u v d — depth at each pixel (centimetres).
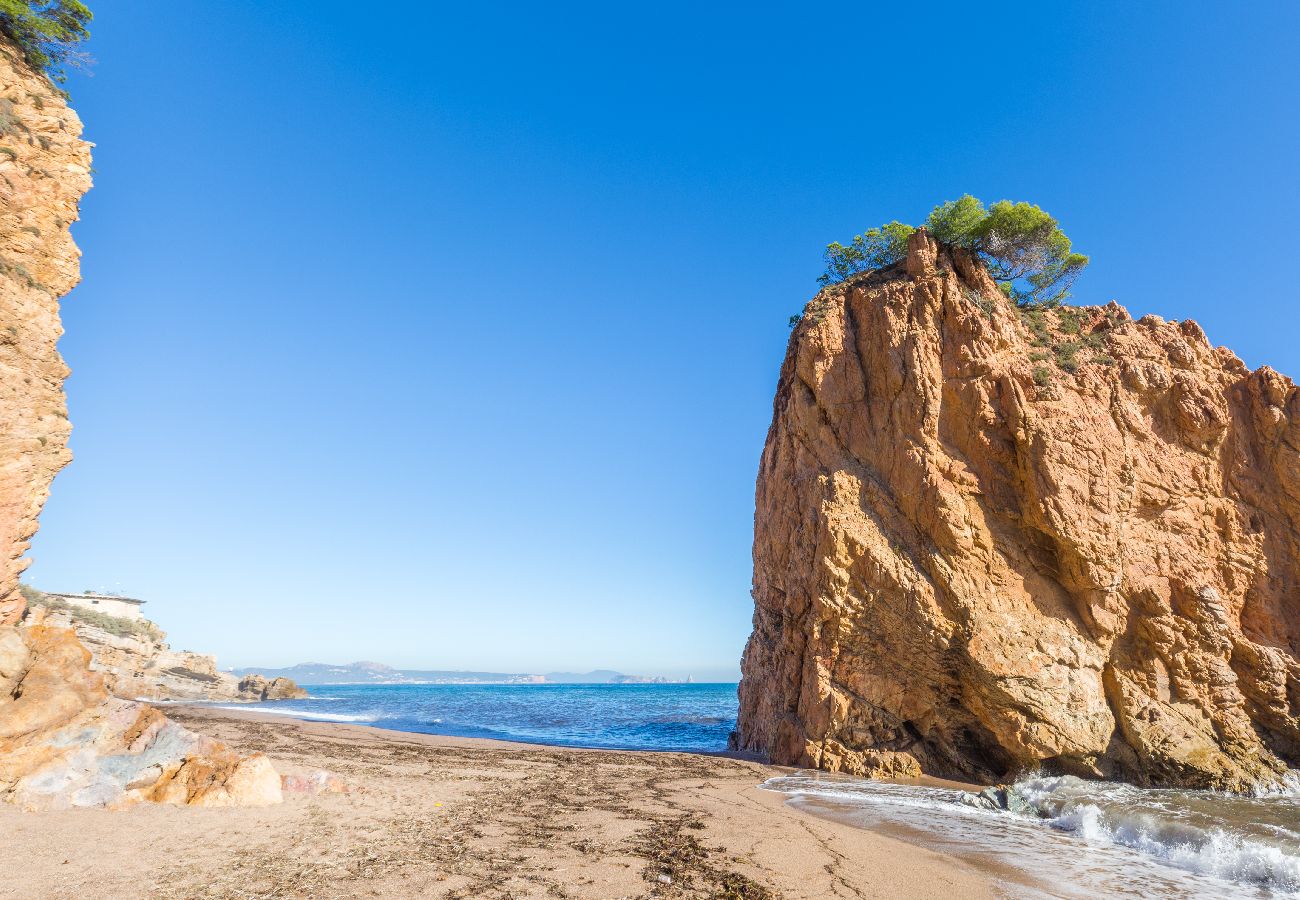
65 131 1733
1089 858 1377
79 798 1199
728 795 1848
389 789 1628
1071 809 1734
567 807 1555
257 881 925
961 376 2597
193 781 1332
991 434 2503
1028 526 2403
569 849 1184
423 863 1049
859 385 2805
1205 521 2480
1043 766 2189
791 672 2717
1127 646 2317
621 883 1015
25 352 1554
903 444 2577
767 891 1022
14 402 1517
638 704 9094
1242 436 2602
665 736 4219
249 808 1299
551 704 8688
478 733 4178
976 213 2961
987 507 2455
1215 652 2275
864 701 2420
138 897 843
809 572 2686
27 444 1536
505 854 1128
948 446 2542
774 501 3159
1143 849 1470
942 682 2369
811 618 2606
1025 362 2608
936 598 2336
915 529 2477
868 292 2939
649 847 1228
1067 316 3002
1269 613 2394
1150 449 2525
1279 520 2505
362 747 2456
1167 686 2256
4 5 1625
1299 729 2197
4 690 1260
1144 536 2422
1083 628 2309
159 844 1048
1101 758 2192
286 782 1480
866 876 1143
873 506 2566
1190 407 2562
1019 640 2255
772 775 2258
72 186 1728
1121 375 2633
